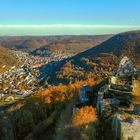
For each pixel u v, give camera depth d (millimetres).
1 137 85125
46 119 92062
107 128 58062
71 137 61469
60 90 116250
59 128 72188
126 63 81750
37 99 114562
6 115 99625
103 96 66750
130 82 73750
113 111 60688
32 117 98312
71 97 98688
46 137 82250
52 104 106625
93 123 59969
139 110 57719
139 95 66812
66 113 78000
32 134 87125
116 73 82125
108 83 73250
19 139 91750
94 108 66062
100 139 57062
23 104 136000
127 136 53500
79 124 61531
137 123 52969
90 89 78875
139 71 81125
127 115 56406
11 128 90125
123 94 67250
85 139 57688
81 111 63562
